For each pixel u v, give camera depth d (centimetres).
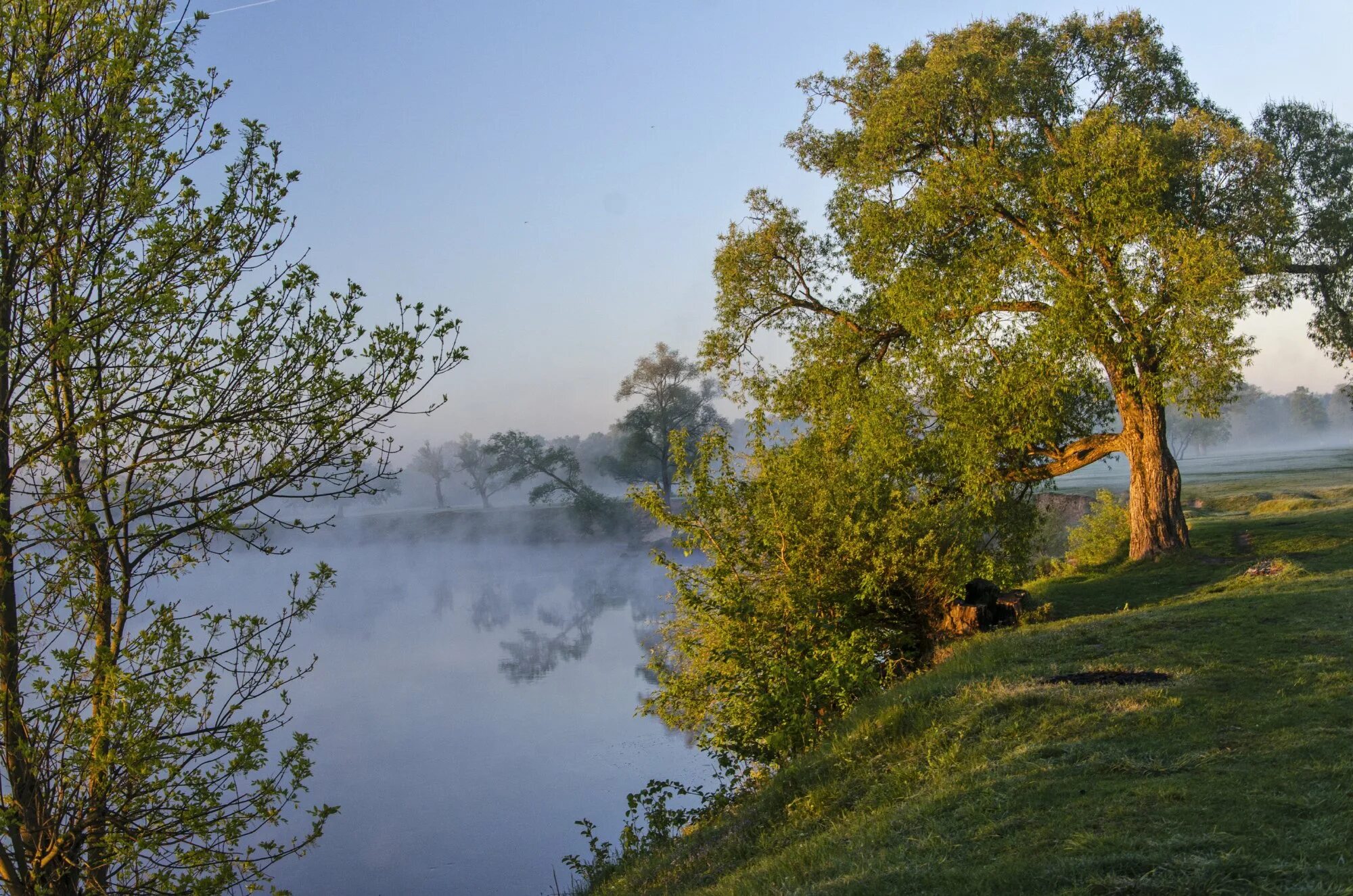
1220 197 2108
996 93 2062
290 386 714
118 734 670
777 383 2569
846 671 1226
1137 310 1997
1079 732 751
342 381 716
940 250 2278
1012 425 2081
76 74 702
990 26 2220
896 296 2131
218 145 732
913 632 1486
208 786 700
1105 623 1230
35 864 673
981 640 1316
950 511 1575
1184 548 2184
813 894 566
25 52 673
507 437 9788
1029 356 2002
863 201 2283
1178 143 2027
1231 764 621
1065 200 2025
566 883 1666
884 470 1889
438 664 3981
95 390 668
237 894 895
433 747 2628
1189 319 1888
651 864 1022
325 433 708
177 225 711
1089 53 2277
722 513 1509
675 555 7744
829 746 1018
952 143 2194
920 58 2430
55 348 637
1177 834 514
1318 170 2400
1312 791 551
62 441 675
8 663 664
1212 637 1037
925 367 2062
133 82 709
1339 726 668
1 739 676
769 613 1365
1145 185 1953
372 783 2339
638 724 2705
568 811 2038
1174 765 638
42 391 695
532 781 2259
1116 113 2109
